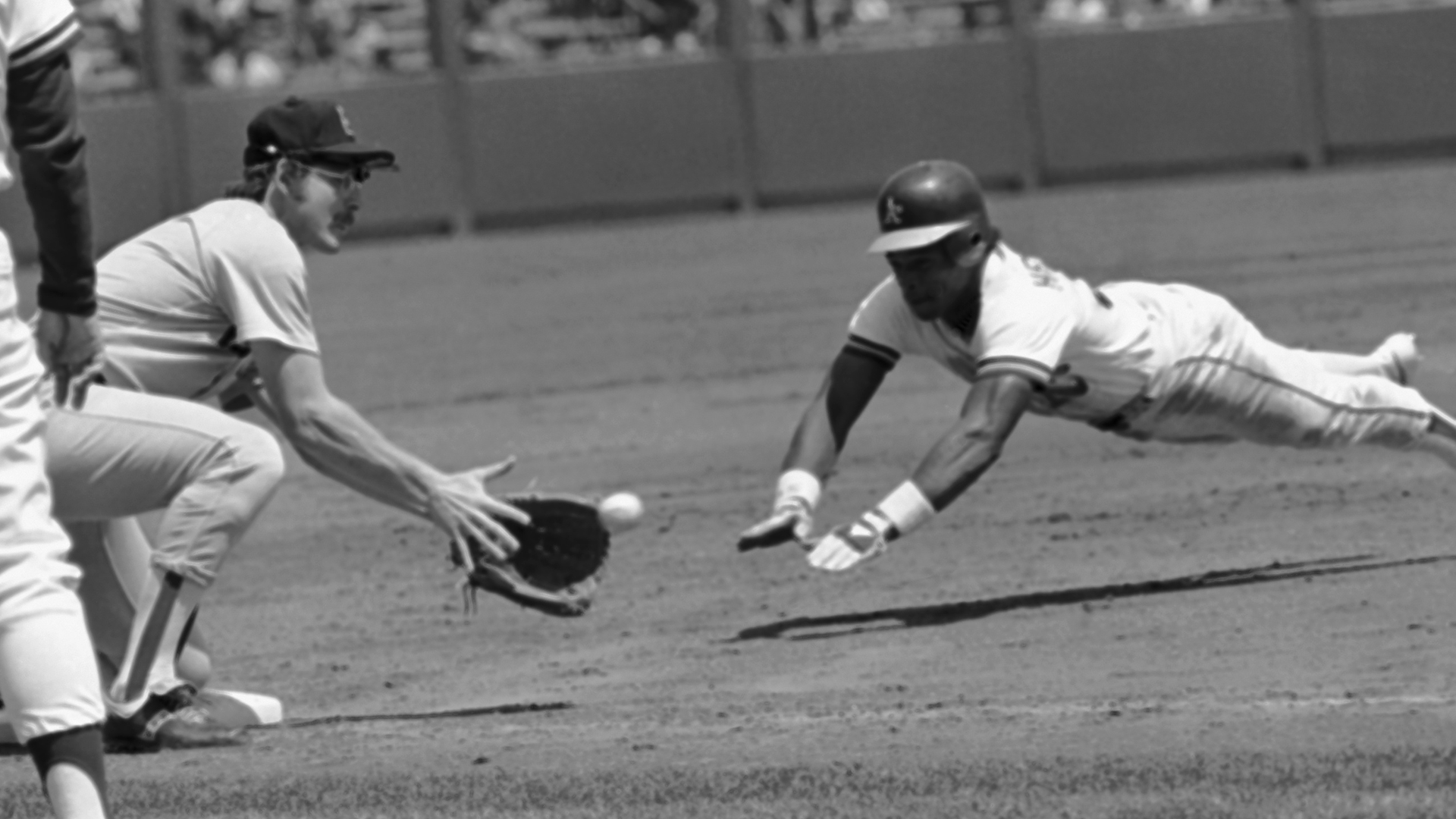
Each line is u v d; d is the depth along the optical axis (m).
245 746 19.42
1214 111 91.81
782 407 42.47
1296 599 22.95
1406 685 18.86
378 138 89.69
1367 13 91.31
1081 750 17.22
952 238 22.28
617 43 94.50
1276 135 91.81
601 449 39.19
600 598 26.36
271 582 28.81
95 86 90.56
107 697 19.41
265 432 19.27
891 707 19.50
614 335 55.25
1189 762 16.39
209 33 91.62
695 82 91.31
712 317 57.34
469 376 50.19
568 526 20.38
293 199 20.53
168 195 86.81
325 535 32.31
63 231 14.44
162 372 20.00
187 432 18.89
